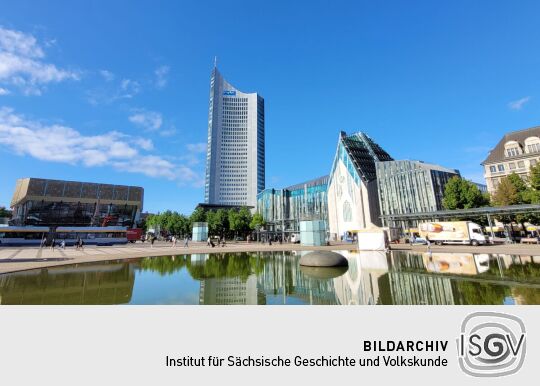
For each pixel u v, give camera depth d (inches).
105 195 4340.6
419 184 2514.8
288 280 571.8
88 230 2332.7
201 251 1380.4
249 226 2994.6
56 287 498.0
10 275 631.8
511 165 2175.2
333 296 429.1
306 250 1449.3
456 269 657.0
